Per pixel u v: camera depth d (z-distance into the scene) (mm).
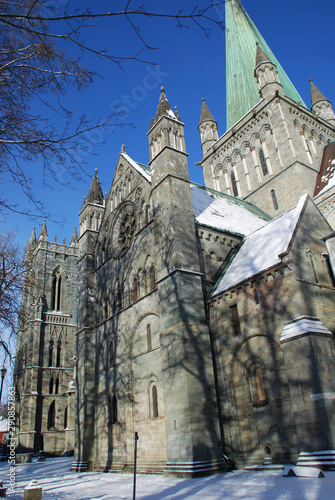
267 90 54062
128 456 29500
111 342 35812
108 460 32406
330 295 23984
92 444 35375
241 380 24828
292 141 49750
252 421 23453
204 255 31703
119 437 31406
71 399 76688
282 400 21922
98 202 46969
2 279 27344
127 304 34312
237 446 23922
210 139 65375
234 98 64125
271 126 52500
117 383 33250
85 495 18859
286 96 54375
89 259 43344
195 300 26891
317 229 26828
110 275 39000
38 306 87188
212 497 14641
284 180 49219
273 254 25531
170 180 30641
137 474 27078
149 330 30188
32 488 16609
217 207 41312
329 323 22812
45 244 99375
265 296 24344
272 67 55438
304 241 25078
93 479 26875
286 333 21500
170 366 25406
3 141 12898
